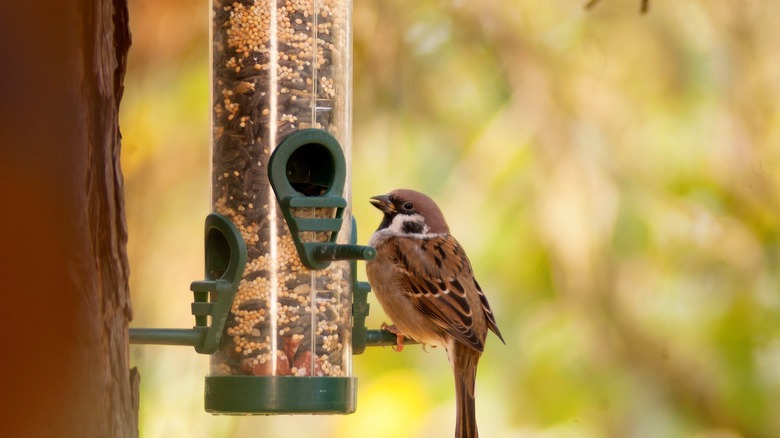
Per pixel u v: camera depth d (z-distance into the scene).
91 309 5.65
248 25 8.88
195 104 13.58
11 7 5.30
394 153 13.55
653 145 13.40
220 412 8.44
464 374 11.00
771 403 12.95
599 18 13.65
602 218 13.12
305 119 8.88
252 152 8.78
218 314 8.34
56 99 5.52
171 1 13.84
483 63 13.66
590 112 13.46
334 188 8.70
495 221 13.12
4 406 5.00
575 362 12.98
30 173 5.26
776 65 13.58
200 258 13.22
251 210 8.70
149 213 13.29
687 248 13.20
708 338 13.06
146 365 11.77
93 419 5.67
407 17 13.76
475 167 13.33
